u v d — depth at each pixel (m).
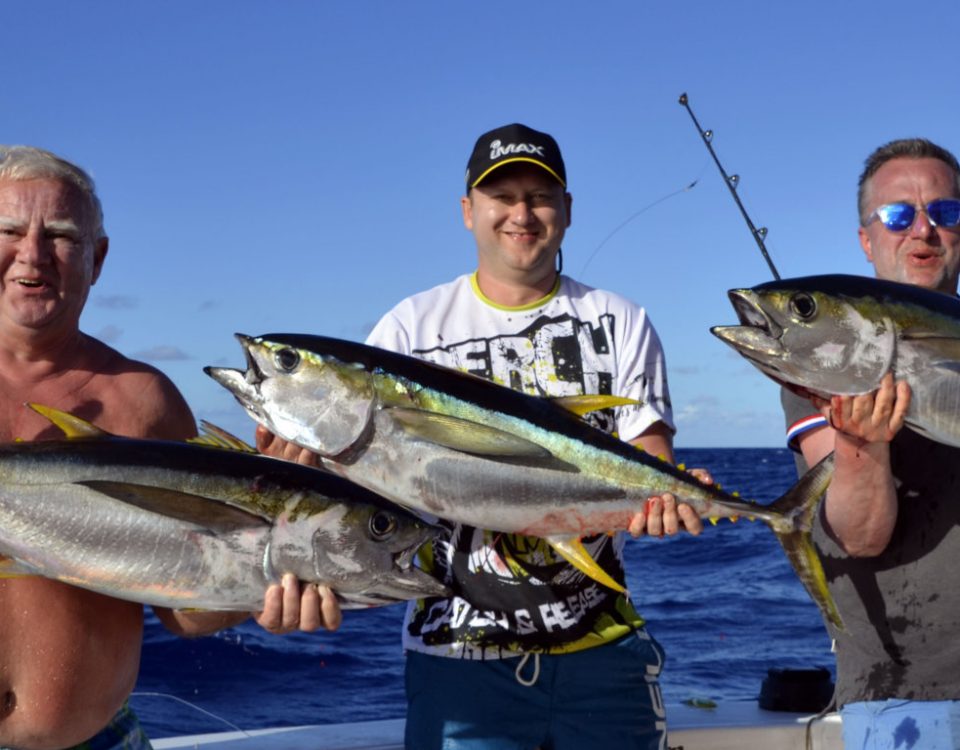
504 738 1.65
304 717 3.48
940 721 1.49
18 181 1.40
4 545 1.29
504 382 1.72
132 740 1.48
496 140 1.72
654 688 1.72
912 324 1.42
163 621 1.52
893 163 1.74
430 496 1.48
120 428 1.47
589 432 1.52
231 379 1.51
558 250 1.78
